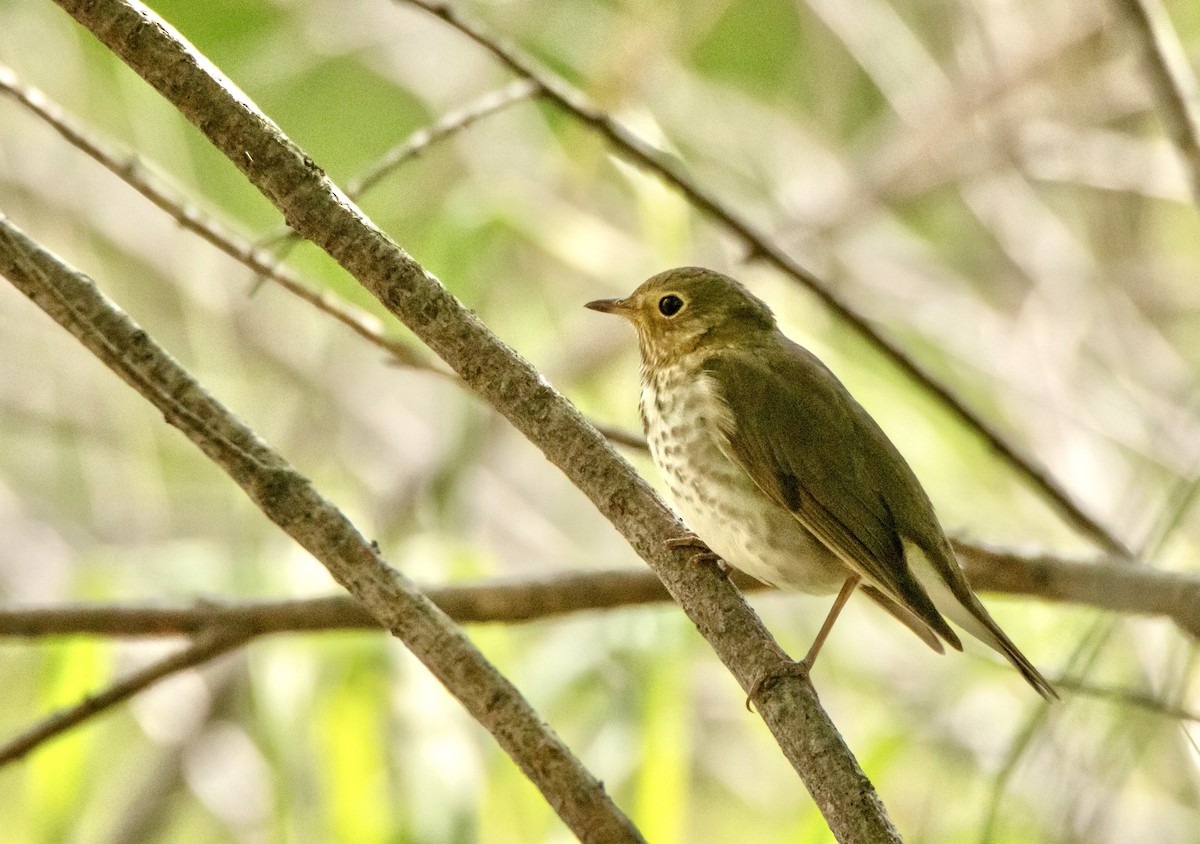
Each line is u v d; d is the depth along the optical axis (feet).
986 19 43.65
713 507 25.70
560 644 30.96
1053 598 25.86
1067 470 36.94
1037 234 42.96
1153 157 42.47
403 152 24.18
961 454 38.24
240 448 17.26
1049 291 41.11
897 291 43.83
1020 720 32.89
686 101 45.11
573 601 25.99
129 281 43.91
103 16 17.08
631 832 16.35
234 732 38.45
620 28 41.88
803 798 38.06
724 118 45.62
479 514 42.39
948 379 42.14
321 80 44.78
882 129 47.57
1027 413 39.34
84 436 43.16
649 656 29.94
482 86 44.32
